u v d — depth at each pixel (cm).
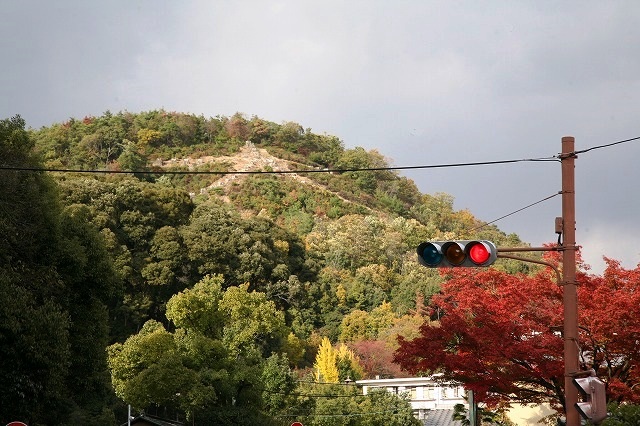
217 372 4584
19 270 2844
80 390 3153
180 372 4338
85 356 3131
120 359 4859
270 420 4766
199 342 4700
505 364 2027
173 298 5397
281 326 5600
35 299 2788
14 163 2959
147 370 4338
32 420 2683
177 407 4931
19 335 2550
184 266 7331
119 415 4972
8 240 2791
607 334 1948
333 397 5678
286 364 5425
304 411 5472
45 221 2984
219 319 5431
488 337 1989
